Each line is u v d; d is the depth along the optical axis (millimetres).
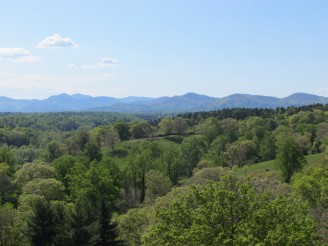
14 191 85625
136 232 48250
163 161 116188
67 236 39750
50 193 75875
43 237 39656
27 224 40406
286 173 98688
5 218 46312
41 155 154625
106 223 40906
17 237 44812
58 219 40969
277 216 25688
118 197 92688
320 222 38156
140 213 50500
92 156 140375
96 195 81375
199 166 123812
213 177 86938
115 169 101438
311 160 112875
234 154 133500
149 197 89438
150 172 96688
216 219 25812
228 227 25953
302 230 23578
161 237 26938
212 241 24641
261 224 24656
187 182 97000
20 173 89125
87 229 38625
